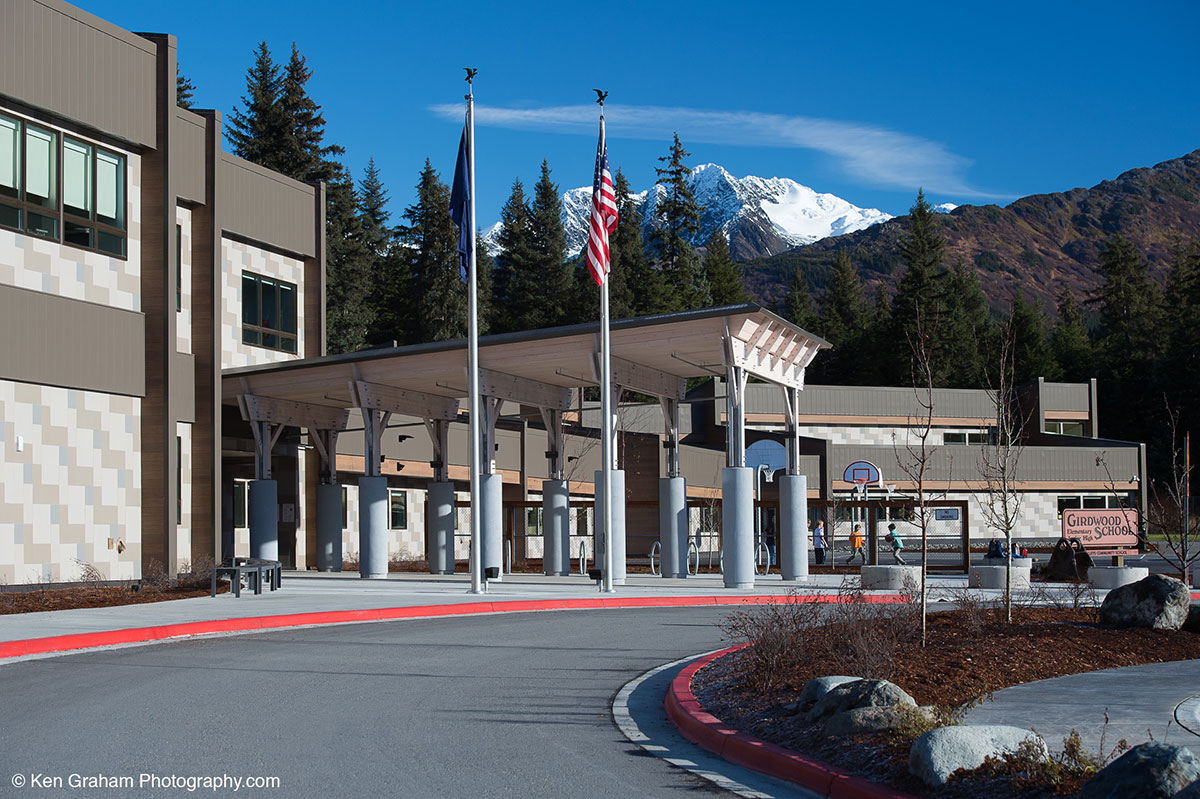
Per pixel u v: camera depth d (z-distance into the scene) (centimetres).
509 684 1257
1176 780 627
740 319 2666
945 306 9888
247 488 3794
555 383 3356
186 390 3012
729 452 2708
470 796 763
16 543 2434
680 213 11106
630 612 2164
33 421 2492
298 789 773
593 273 2505
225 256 3344
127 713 1048
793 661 1209
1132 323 12100
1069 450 6656
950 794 732
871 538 3447
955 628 1505
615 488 2914
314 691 1184
